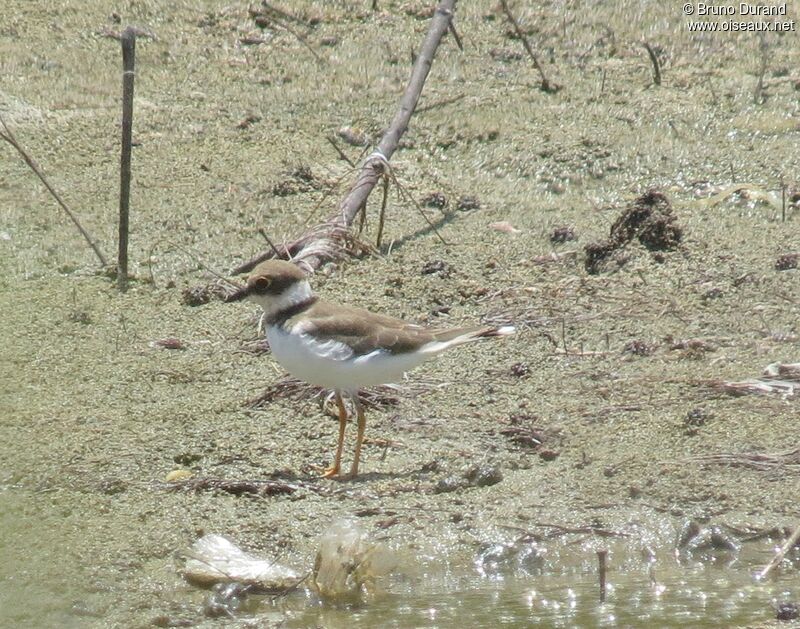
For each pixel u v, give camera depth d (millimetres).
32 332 13281
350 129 17750
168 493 10266
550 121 17875
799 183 16344
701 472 10594
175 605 8922
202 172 16797
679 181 16641
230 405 11789
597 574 9523
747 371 12258
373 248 15016
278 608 8984
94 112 17984
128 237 15133
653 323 13359
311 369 10273
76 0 20562
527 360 12648
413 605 9055
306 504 10148
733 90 18453
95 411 11648
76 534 9719
